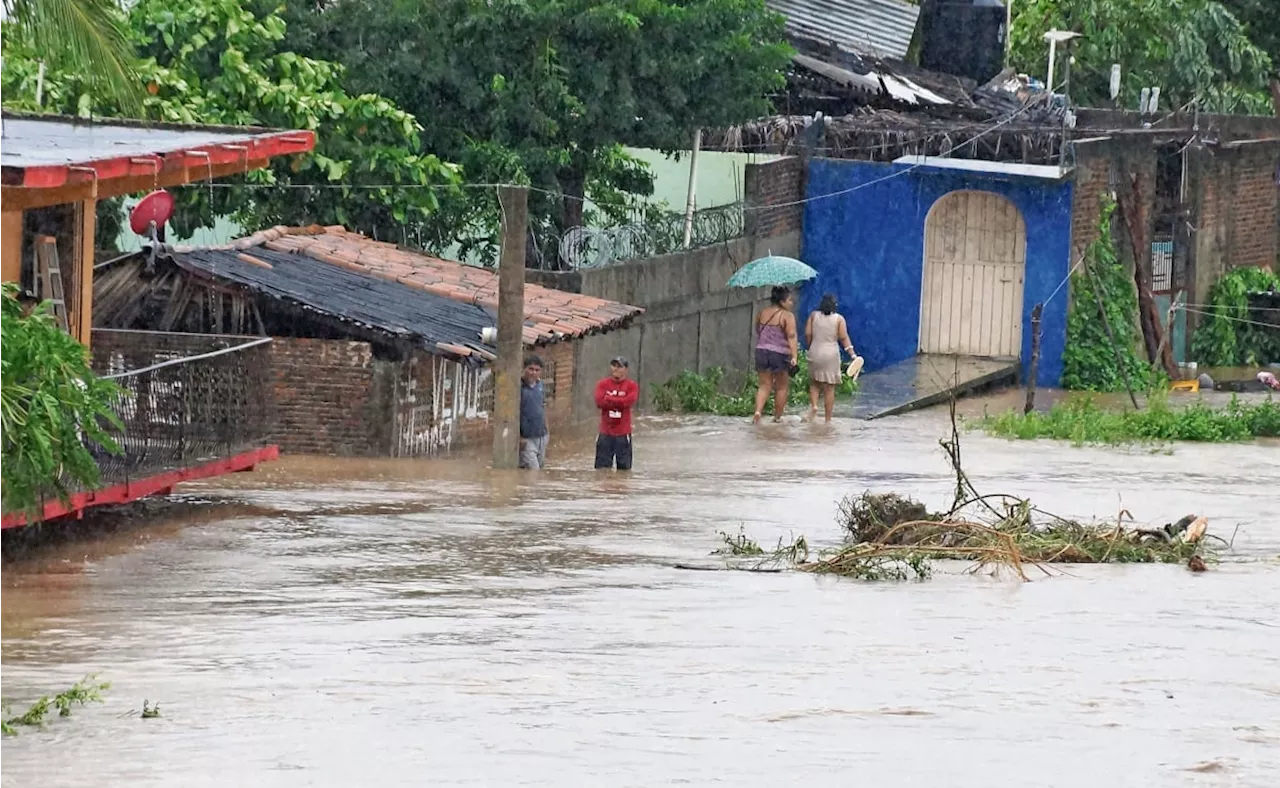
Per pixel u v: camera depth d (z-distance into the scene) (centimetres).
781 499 5447
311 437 6481
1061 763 2388
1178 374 10306
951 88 10681
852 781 2288
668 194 9775
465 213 8044
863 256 10112
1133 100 11381
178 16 7281
